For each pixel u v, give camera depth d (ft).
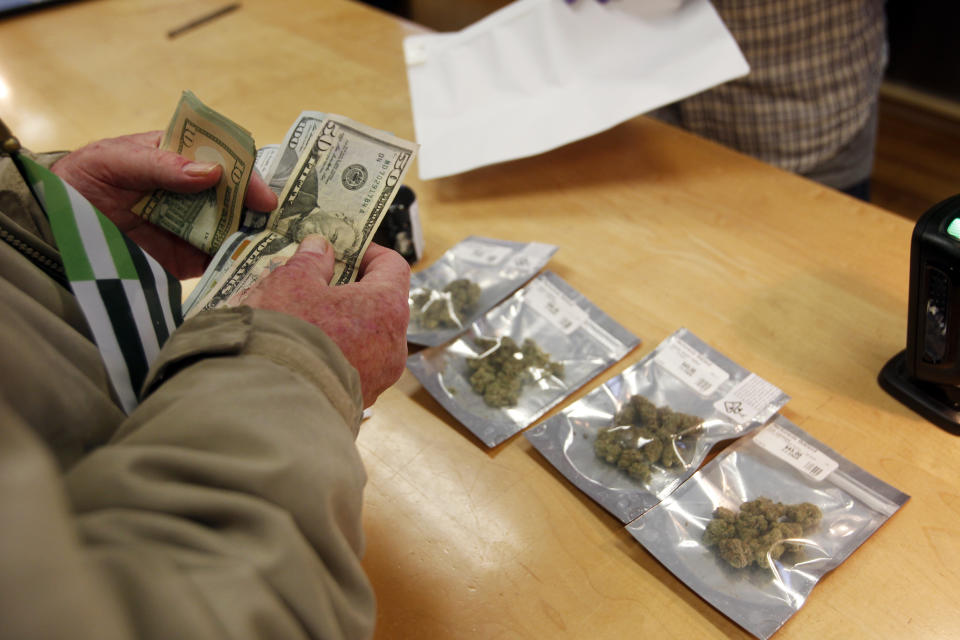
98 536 1.07
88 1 5.70
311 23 5.16
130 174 2.23
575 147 3.76
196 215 2.33
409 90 4.29
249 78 4.57
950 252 1.98
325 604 1.26
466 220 3.39
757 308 2.78
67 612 0.76
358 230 2.26
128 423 1.38
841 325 2.67
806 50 4.01
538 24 3.67
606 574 2.03
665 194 3.39
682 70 3.34
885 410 2.38
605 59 3.58
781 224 3.14
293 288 1.82
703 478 2.22
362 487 1.47
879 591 1.93
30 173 1.76
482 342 2.72
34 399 1.44
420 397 2.59
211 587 1.09
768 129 4.28
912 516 2.08
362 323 1.81
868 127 4.48
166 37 5.13
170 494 1.16
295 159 2.40
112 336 1.78
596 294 2.91
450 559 2.10
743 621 1.87
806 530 2.07
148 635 0.98
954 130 7.67
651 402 2.45
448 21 7.79
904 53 7.77
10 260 1.69
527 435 2.39
